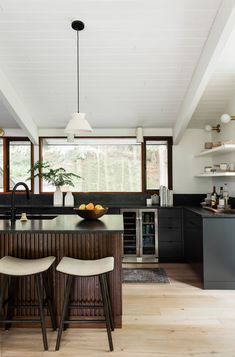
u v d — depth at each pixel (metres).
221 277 3.39
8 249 2.57
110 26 2.82
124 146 5.21
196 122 4.86
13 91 3.86
